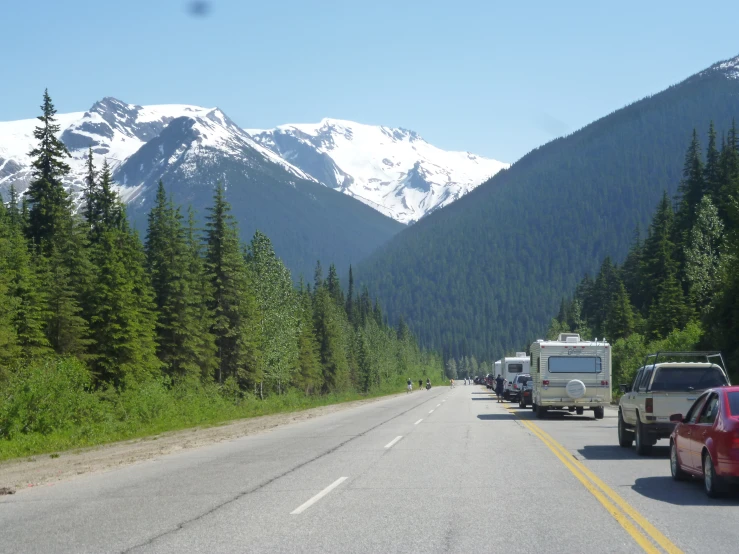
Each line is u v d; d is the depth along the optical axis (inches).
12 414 986.1
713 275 2185.0
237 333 2233.0
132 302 1872.5
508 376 2536.9
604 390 1224.8
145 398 1326.3
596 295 4493.1
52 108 1980.8
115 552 314.5
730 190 2775.6
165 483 524.1
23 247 1657.2
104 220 2161.7
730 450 411.8
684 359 1619.1
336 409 1780.3
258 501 435.2
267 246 2559.1
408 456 666.2
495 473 545.6
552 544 317.1
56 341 1695.4
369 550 309.4
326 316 3887.8
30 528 373.1
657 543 317.7
